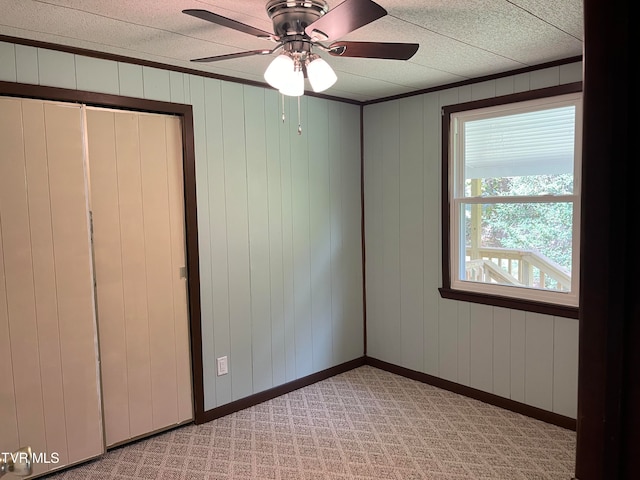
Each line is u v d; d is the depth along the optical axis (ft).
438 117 11.56
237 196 10.77
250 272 11.12
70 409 8.71
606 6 1.24
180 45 8.24
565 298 9.70
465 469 8.46
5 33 7.55
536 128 10.00
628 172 1.25
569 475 8.18
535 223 10.24
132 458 9.00
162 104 9.48
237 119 10.67
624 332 1.30
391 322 13.16
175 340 10.04
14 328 8.11
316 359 12.65
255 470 8.54
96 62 8.64
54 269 8.46
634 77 1.22
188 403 10.28
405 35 7.83
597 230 1.32
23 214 8.11
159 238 9.71
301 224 12.11
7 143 7.89
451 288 11.68
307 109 12.08
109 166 9.00
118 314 9.27
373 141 13.17
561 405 9.91
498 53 8.88
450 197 11.50
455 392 11.80
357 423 10.28
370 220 13.47
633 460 1.33
